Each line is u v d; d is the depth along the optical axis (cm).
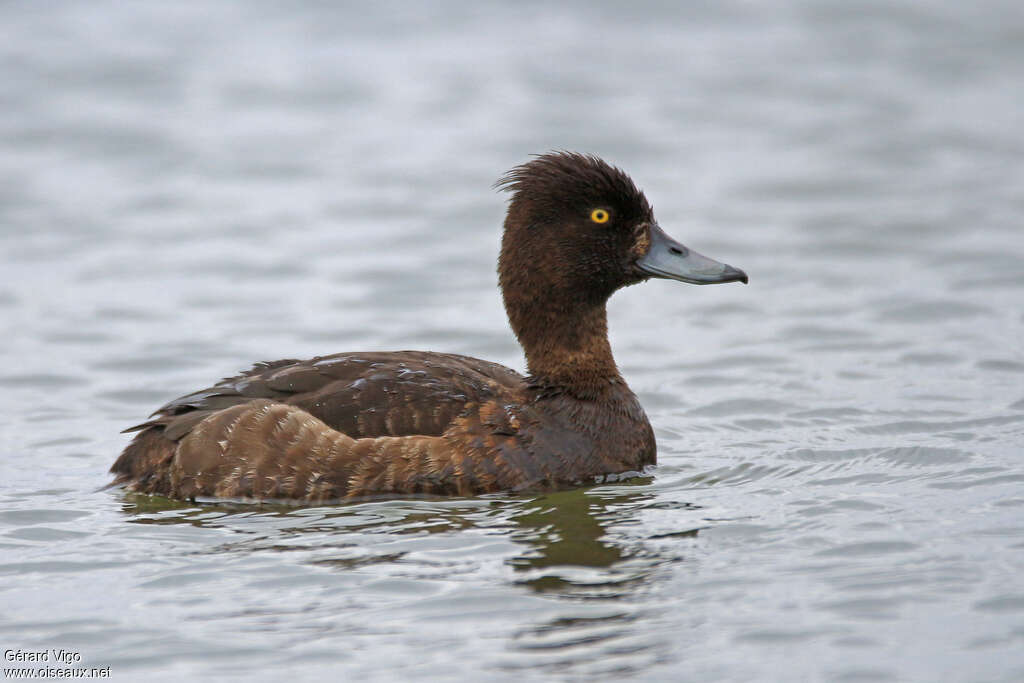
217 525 995
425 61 2664
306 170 2178
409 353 1142
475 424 1062
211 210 2019
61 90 2455
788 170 2155
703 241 1888
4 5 2828
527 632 809
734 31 2822
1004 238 1839
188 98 2458
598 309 1135
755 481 1089
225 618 839
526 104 2444
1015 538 920
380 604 852
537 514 1005
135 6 2872
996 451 1137
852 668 754
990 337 1502
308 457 1037
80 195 2061
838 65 2622
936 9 2866
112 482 1102
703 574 883
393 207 2034
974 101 2427
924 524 958
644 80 2569
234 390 1082
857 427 1243
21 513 1032
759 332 1581
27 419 1316
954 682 734
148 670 778
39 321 1608
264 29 2797
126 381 1428
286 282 1753
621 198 1126
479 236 1931
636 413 1134
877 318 1598
